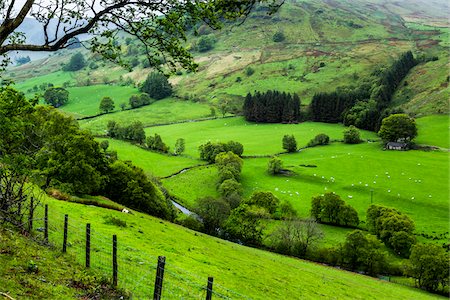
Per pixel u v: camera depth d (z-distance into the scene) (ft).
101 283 62.59
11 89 69.10
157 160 509.35
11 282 50.03
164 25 53.67
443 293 247.09
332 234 327.88
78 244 87.10
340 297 147.74
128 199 272.72
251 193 411.75
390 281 258.37
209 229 324.19
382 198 399.65
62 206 147.54
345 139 609.83
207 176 449.06
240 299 94.73
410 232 308.19
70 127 230.48
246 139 636.48
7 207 75.10
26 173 64.95
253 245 303.48
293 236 288.92
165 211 294.46
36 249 69.56
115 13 55.62
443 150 548.72
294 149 559.38
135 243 120.57
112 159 310.04
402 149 557.33
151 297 66.85
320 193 411.54
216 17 54.19
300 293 131.54
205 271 113.70
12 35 61.62
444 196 397.19
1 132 61.67
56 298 50.34
